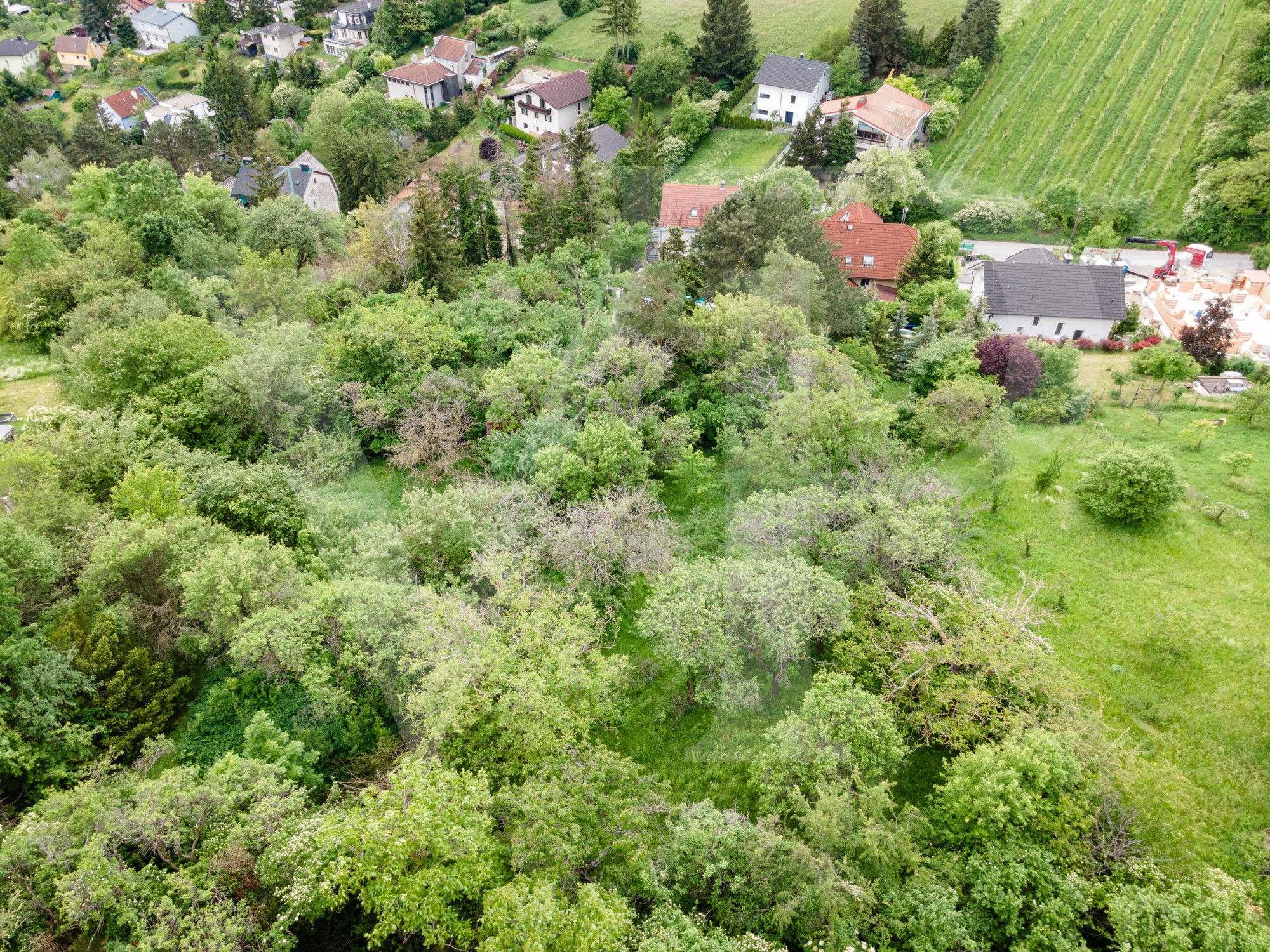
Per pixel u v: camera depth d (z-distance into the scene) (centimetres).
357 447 1995
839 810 1241
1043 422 2534
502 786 1378
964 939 1179
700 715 1492
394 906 1155
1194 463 2241
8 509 1944
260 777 1347
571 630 1476
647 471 2011
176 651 1678
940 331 3123
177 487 1894
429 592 1526
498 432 2205
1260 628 1630
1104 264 4597
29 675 1484
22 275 3177
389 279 3466
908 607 1554
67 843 1253
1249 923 1146
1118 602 1744
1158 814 1300
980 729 1423
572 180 4381
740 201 3088
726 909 1273
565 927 1120
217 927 1137
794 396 1836
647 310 2359
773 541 1573
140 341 2316
